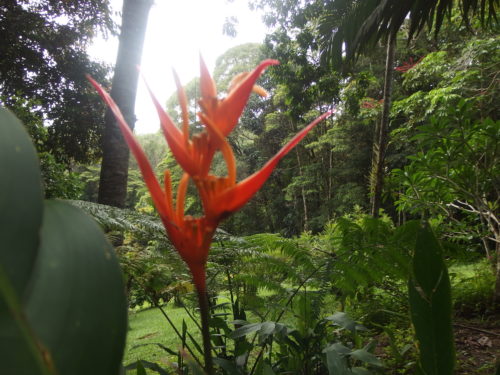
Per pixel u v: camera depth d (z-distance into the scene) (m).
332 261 1.80
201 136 0.50
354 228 1.93
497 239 3.42
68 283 0.30
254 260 1.75
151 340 4.48
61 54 8.66
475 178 3.42
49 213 0.35
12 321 0.27
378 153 4.73
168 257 1.60
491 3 3.27
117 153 3.52
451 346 0.69
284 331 1.36
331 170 15.38
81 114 9.31
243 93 0.52
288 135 17.42
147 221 1.59
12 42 7.82
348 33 3.69
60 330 0.28
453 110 3.24
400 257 1.70
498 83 4.87
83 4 8.09
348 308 2.86
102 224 1.46
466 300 3.60
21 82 8.59
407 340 2.40
